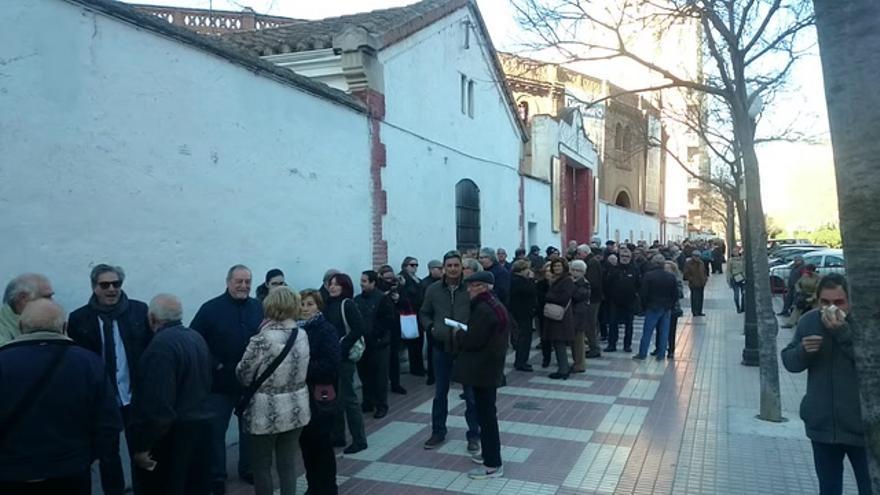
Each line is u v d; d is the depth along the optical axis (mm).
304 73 9945
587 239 24922
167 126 5926
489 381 5633
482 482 5566
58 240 4941
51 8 4879
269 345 4422
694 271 17906
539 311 10805
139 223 5637
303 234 7934
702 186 43094
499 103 15398
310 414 4680
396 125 10383
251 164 7027
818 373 4086
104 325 4742
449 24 12508
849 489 5391
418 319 9812
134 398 4086
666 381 9586
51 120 4887
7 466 3164
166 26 5828
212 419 4422
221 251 6578
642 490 5406
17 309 4223
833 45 2619
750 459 6121
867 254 2557
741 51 7629
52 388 3266
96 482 5188
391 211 10164
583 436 6859
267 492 4480
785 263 27094
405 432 7035
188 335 4273
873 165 2523
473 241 13812
